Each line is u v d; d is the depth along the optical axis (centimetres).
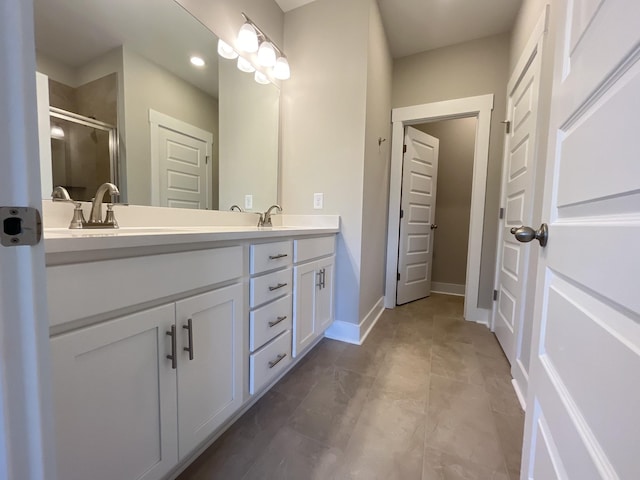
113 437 72
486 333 232
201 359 98
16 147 35
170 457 88
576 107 59
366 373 168
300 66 213
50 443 40
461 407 139
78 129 108
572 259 56
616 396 39
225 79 170
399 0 209
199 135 157
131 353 76
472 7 213
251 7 184
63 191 104
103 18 114
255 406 137
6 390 36
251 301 123
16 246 36
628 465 36
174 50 142
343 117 202
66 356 62
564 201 63
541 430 68
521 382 150
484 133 250
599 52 50
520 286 162
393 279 297
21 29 35
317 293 183
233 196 180
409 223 312
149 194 133
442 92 265
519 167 186
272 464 105
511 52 229
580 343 51
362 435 120
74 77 106
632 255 37
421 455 110
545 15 150
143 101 129
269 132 208
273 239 136
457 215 369
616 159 42
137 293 76
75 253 63
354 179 202
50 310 59
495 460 108
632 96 39
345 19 197
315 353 193
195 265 94
